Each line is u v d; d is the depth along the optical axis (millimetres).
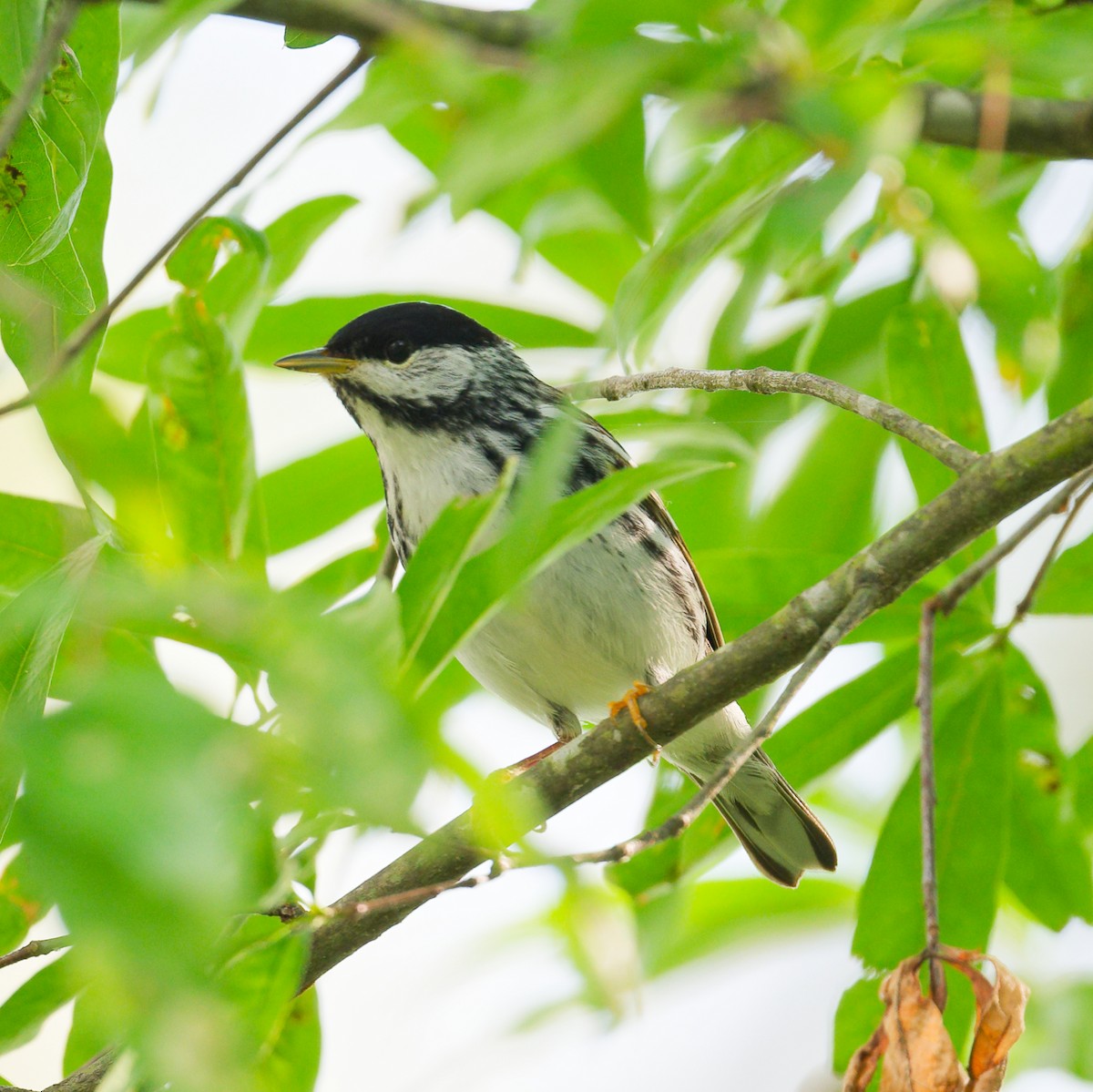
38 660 3902
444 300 9508
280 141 5605
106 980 2400
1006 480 5992
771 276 8156
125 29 6594
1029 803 7957
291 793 2998
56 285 6094
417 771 2752
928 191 5027
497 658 9422
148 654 5246
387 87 6129
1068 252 8781
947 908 7551
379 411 9578
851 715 8031
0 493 5766
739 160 6328
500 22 5902
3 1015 5922
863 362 9711
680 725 6688
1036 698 7793
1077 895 8023
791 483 10289
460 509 4039
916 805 7645
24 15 5270
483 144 4465
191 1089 2416
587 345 9570
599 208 8039
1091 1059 9078
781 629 6445
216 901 2361
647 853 8641
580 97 4297
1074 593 7898
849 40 4840
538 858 3965
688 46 4371
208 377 6086
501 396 9578
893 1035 5234
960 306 7746
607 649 9430
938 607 6113
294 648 2877
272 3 5625
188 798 2385
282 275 8023
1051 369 8734
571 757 6867
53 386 5145
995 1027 5309
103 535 4152
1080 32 5051
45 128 5734
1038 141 6895
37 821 2297
